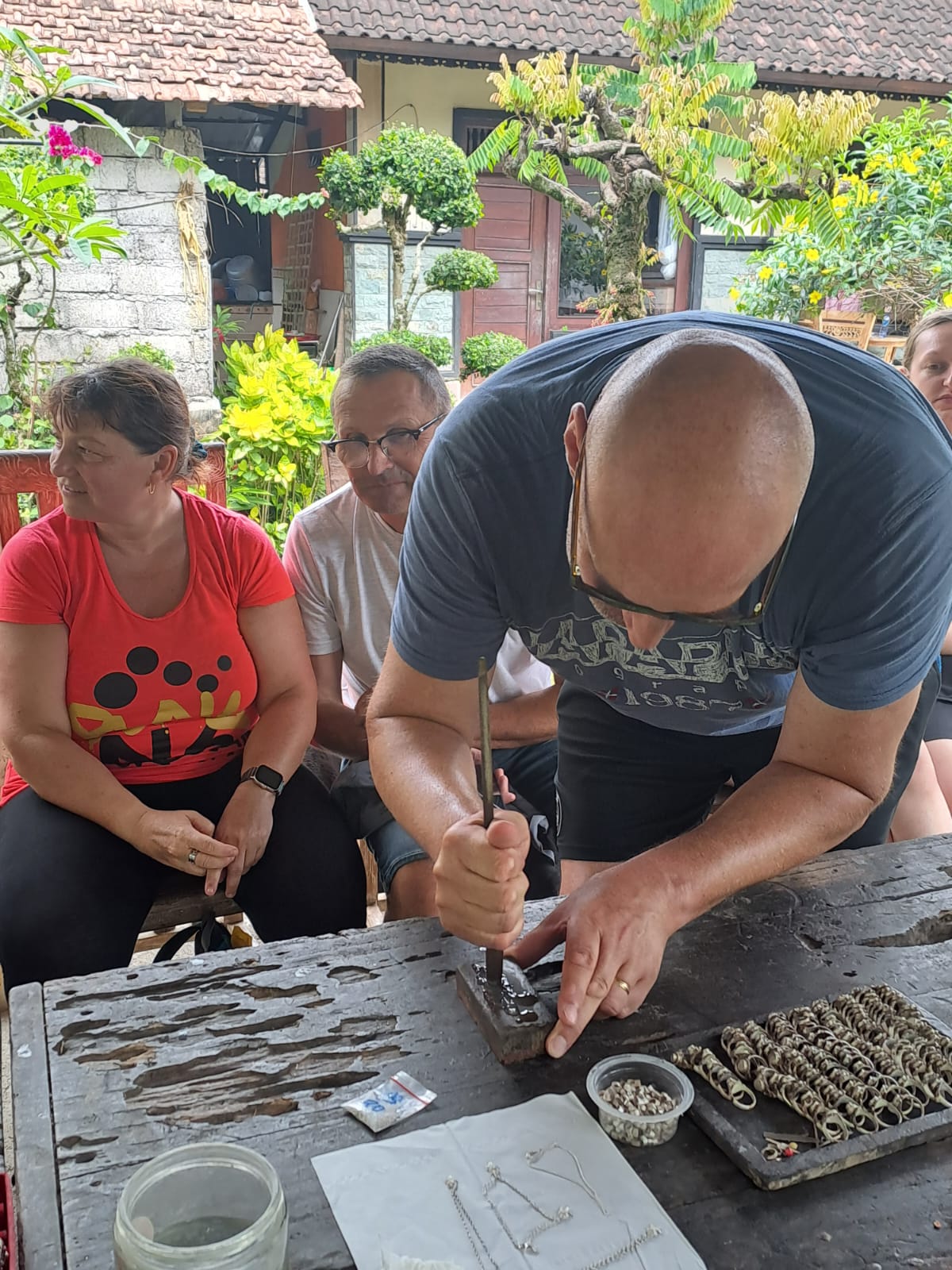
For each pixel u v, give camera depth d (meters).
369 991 1.23
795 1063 1.09
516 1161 0.99
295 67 6.79
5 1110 1.77
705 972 1.29
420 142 6.80
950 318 2.59
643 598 0.97
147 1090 1.07
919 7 9.30
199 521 1.88
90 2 6.74
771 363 0.96
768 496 0.91
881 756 1.32
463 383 8.36
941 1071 1.10
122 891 1.76
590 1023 1.19
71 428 1.66
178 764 1.94
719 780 1.93
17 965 1.66
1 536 2.24
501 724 2.15
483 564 1.33
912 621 1.21
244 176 9.93
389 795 1.40
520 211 8.62
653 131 6.40
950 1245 0.92
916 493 1.16
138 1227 0.85
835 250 5.66
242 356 5.43
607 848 1.98
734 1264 0.89
